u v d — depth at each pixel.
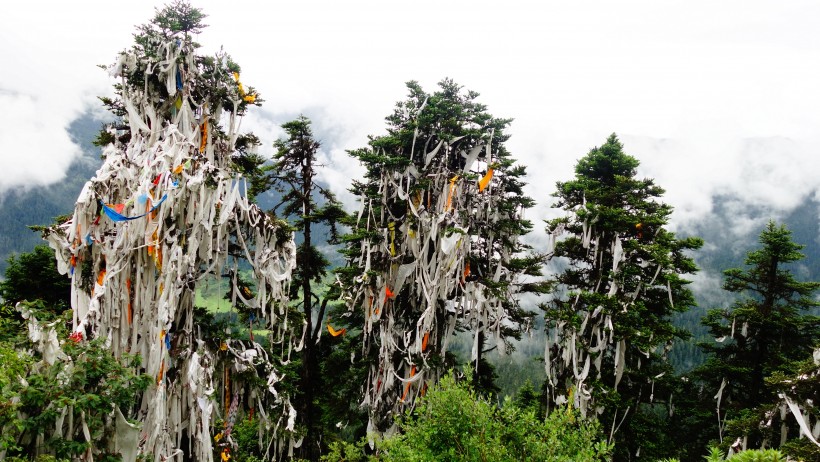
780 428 14.34
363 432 21.23
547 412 16.44
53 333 10.72
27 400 9.34
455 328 21.27
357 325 21.83
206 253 15.47
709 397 21.16
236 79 17.75
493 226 20.64
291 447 16.83
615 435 16.30
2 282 19.98
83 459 10.25
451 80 21.92
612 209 16.66
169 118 17.16
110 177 14.18
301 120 20.62
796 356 19.28
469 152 21.02
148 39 16.28
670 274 16.27
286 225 17.19
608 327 15.93
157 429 13.61
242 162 19.28
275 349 19.42
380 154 20.61
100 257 14.00
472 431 7.86
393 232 20.20
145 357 14.37
